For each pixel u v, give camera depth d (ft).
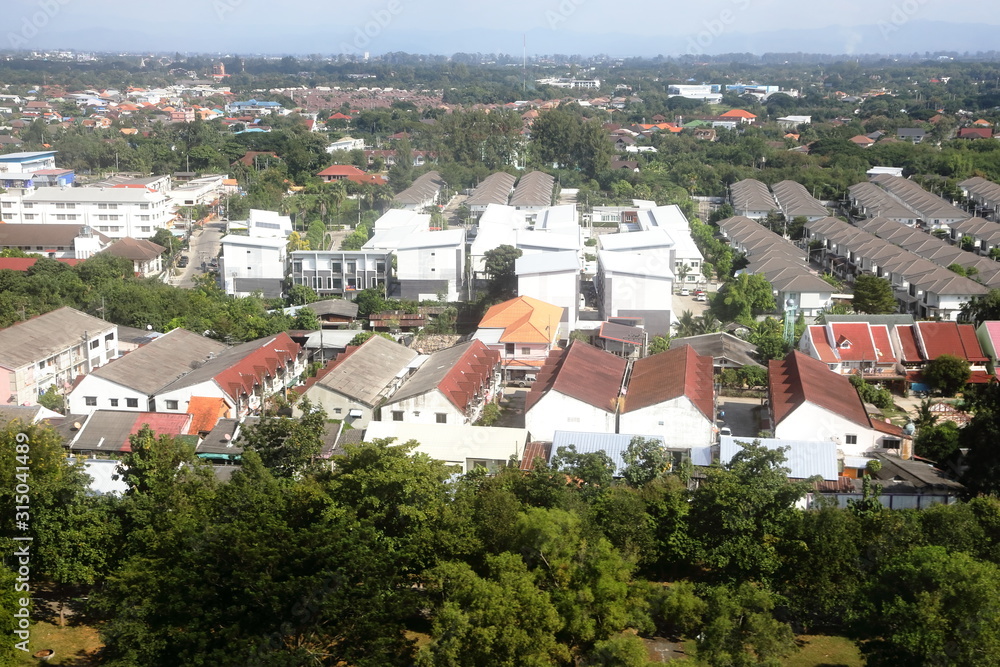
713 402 207.00
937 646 113.60
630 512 143.33
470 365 228.43
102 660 130.11
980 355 248.93
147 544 131.03
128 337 270.26
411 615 133.90
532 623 118.52
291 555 119.96
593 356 239.09
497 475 158.61
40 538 137.18
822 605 135.74
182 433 197.06
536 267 298.56
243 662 110.22
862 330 254.27
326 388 214.69
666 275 296.10
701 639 125.18
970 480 178.91
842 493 172.04
